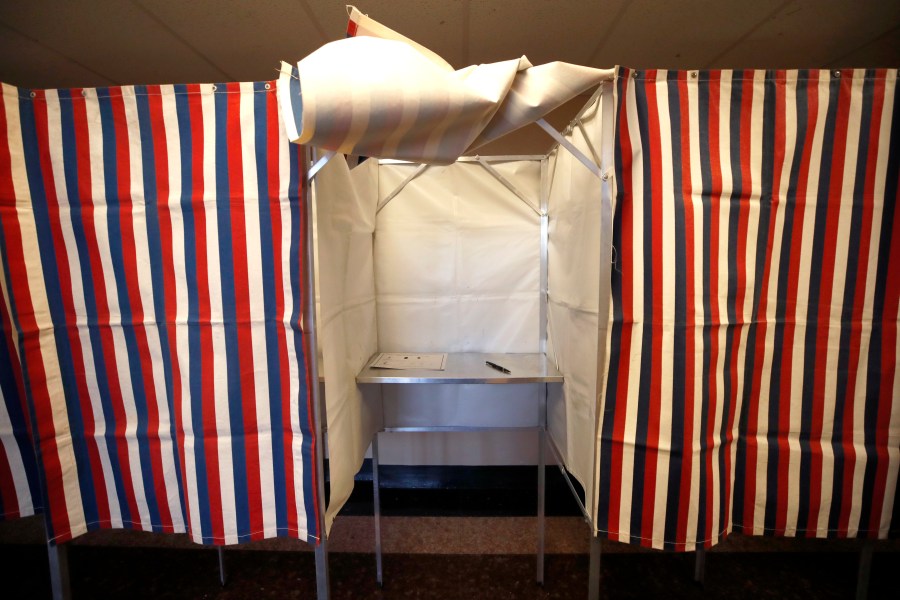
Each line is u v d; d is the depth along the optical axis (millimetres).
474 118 753
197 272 892
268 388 908
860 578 983
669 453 899
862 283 909
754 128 873
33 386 919
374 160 1510
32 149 878
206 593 1421
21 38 1287
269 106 848
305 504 916
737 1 1167
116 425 962
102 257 906
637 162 869
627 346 901
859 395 932
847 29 1295
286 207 855
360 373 1288
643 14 1227
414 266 1616
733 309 900
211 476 930
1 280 956
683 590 1410
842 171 881
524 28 1298
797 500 956
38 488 1031
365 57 674
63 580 977
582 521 1789
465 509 1879
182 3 1147
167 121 865
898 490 939
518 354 1619
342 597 1397
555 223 1393
